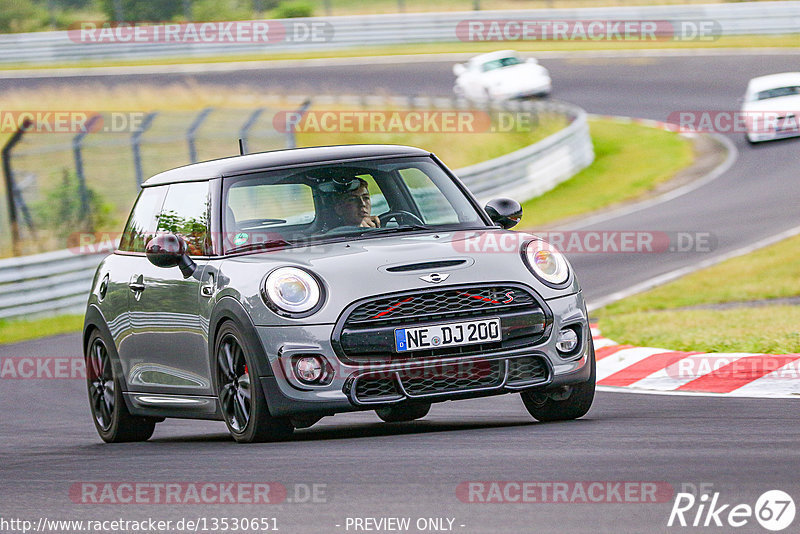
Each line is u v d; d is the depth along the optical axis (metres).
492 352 20.50
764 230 61.72
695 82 121.25
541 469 16.48
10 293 56.41
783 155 90.00
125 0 152.12
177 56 141.50
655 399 25.39
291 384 20.22
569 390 22.12
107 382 26.69
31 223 70.69
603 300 47.16
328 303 20.30
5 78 135.00
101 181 80.44
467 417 25.23
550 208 81.25
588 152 97.69
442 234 22.80
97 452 23.45
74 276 59.09
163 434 27.33
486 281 20.67
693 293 46.19
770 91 98.50
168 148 86.81
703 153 96.06
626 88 122.81
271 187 23.30
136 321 24.75
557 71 132.75
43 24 151.00
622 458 17.06
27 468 21.31
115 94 104.94
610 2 149.38
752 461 16.28
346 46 143.50
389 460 18.05
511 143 100.31
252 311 20.64
